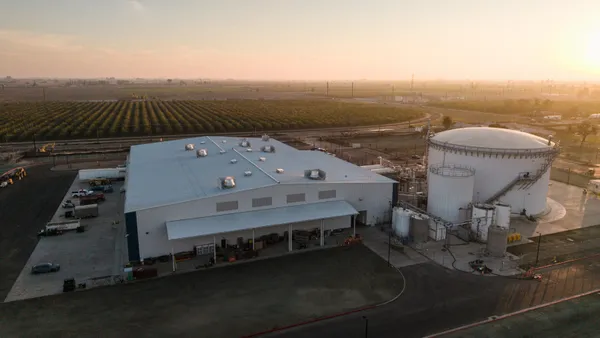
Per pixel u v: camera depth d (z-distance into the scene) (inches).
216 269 1664.6
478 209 1956.2
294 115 7460.6
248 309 1382.9
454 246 1902.1
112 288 1517.0
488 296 1471.5
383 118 7180.1
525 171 2233.0
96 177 3038.9
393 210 2038.6
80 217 2234.3
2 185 2856.8
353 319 1331.2
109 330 1266.0
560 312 1371.8
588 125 5290.4
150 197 1867.6
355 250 1850.4
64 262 1723.7
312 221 1991.9
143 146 3280.0
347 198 2079.2
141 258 1731.1
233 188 1897.1
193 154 2775.6
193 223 1756.9
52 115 7096.5
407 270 1663.4
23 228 2097.7
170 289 1509.6
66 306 1395.2
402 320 1326.3
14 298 1441.9
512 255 1802.4
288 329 1277.1
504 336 1244.5
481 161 2267.5
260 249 1829.5
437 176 2102.6
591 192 2753.4
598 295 1478.8
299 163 2501.2
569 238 1985.7
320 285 1541.6
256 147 3011.8
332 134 5674.2
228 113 7691.9
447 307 1401.3
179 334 1249.4
